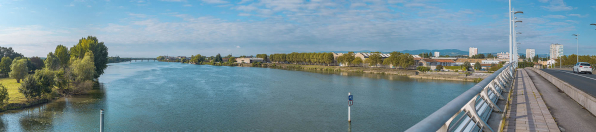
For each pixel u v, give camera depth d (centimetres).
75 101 5084
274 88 7006
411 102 5253
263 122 3756
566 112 992
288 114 4188
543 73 3169
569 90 1414
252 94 5981
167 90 6438
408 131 311
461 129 558
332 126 3594
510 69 2612
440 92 6625
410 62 12794
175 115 4081
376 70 13512
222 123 3709
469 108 651
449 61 15675
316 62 19175
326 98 5562
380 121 3862
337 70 15338
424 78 10394
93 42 9006
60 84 5728
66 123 3700
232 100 5247
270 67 19100
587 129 766
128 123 3694
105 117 3975
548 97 1391
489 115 818
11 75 7788
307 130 3438
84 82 6281
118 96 5600
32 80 4872
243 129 3462
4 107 4294
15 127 3522
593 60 9062
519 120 825
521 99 1238
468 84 8406
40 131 3391
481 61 15700
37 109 4453
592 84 2306
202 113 4212
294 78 10000
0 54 13138
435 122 348
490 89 1171
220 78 9625
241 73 12375
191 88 6812
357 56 17100
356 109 4562
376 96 5891
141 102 4997
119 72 12506
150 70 14325
